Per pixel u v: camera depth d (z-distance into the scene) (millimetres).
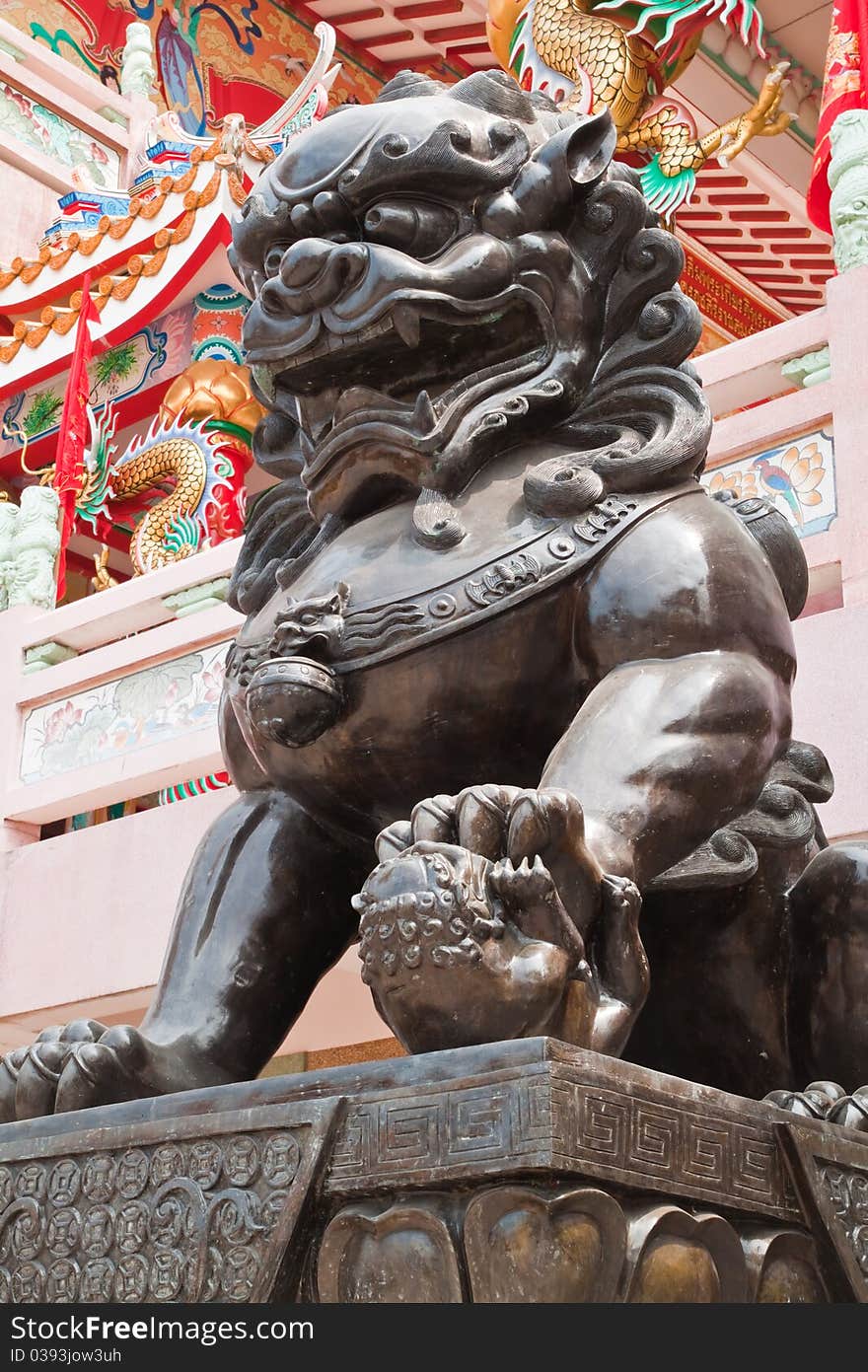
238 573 2113
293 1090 1438
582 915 1506
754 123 6023
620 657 1741
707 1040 1913
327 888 1959
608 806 1613
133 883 4594
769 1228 1453
